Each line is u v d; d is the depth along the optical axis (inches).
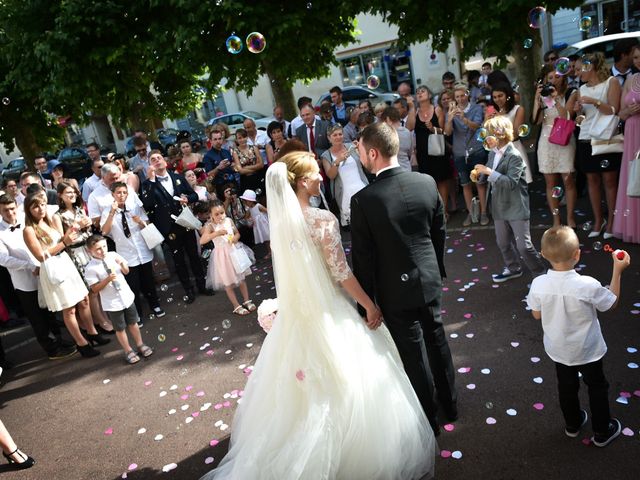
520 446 99.7
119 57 341.4
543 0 264.5
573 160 183.9
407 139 217.8
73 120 461.4
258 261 242.5
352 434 91.0
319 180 99.0
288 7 312.8
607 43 399.9
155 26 318.3
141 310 206.1
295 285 93.3
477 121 213.6
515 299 154.6
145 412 138.9
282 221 91.9
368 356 94.5
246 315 187.5
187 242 213.3
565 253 87.5
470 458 99.4
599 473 89.8
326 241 93.2
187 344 174.6
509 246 161.3
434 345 104.8
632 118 159.8
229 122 708.7
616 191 177.5
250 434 98.4
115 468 118.3
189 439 123.1
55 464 124.6
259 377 101.0
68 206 189.9
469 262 187.6
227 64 320.2
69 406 150.9
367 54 692.1
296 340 93.4
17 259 172.1
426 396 102.0
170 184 213.3
